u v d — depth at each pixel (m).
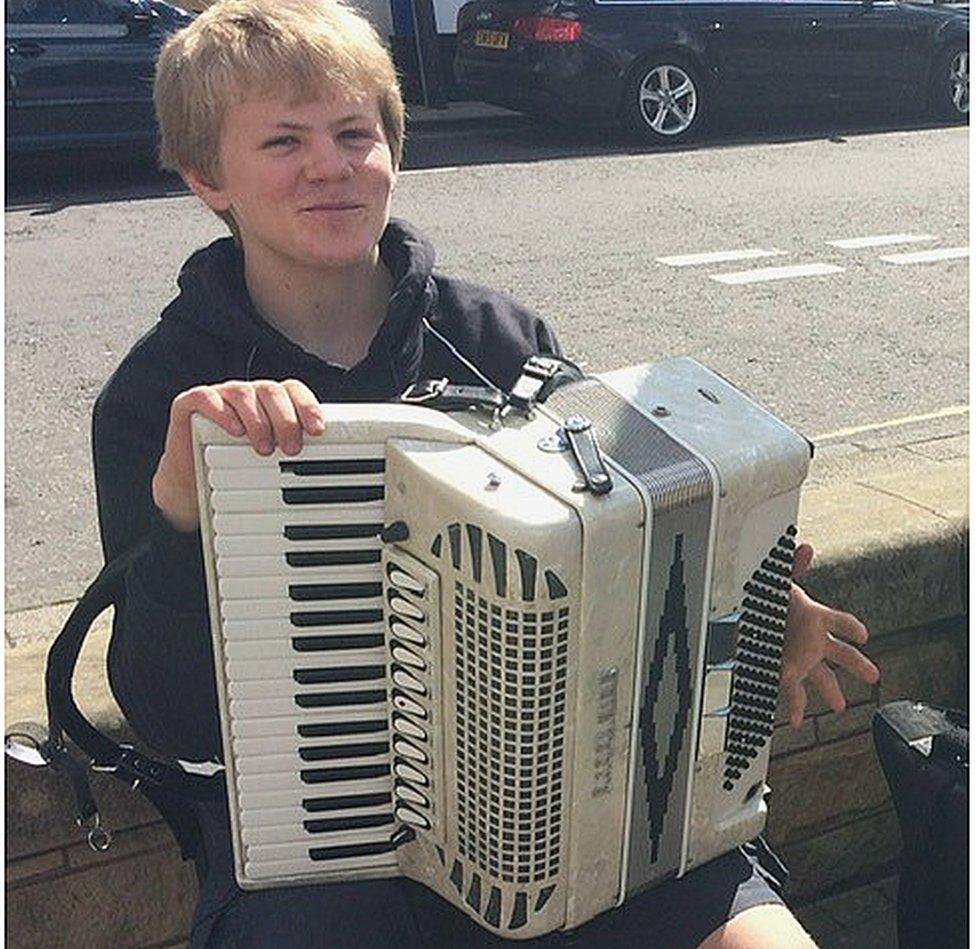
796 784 2.41
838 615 1.75
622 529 1.36
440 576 1.39
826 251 6.76
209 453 1.37
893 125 10.48
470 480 1.35
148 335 1.70
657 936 1.59
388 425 1.39
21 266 6.34
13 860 1.84
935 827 2.01
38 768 1.82
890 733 2.08
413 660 1.44
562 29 9.12
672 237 6.97
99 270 6.25
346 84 1.62
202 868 1.76
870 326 5.58
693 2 9.41
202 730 1.63
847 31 9.92
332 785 1.52
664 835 1.55
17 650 2.13
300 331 1.72
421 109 11.34
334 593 1.44
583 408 1.48
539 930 1.49
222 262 1.70
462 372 1.75
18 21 7.69
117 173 8.43
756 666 1.56
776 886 1.72
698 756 1.54
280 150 1.61
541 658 1.36
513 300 1.86
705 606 1.47
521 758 1.40
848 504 2.54
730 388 1.58
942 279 6.29
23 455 4.16
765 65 9.69
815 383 4.91
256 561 1.42
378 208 1.67
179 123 1.67
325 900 1.60
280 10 1.63
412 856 1.57
